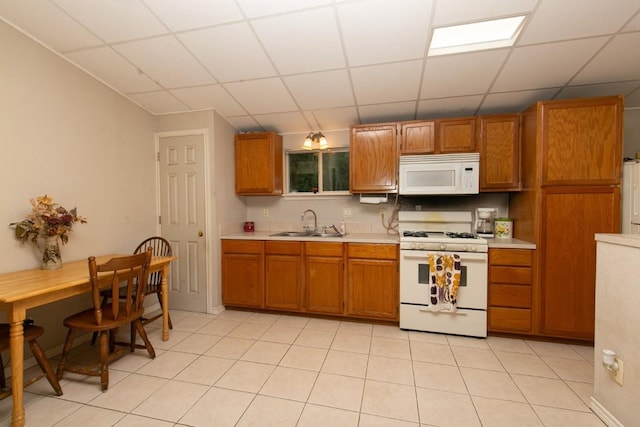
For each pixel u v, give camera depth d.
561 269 2.31
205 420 1.52
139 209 2.94
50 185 2.13
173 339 2.46
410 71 2.28
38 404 1.64
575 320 2.29
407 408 1.61
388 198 3.27
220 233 3.13
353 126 2.99
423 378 1.89
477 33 1.92
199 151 3.04
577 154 2.25
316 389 1.78
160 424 1.49
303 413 1.57
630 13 1.64
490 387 1.79
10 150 1.90
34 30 1.94
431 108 2.84
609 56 2.00
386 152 2.92
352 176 3.00
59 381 1.86
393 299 2.68
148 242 3.04
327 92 2.63
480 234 2.80
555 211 2.31
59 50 2.13
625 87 2.36
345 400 1.67
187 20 1.83
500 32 1.91
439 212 3.02
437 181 2.71
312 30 1.89
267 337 2.50
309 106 2.88
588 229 2.25
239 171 3.34
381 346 2.33
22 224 1.91
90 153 2.43
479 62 2.13
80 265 2.13
